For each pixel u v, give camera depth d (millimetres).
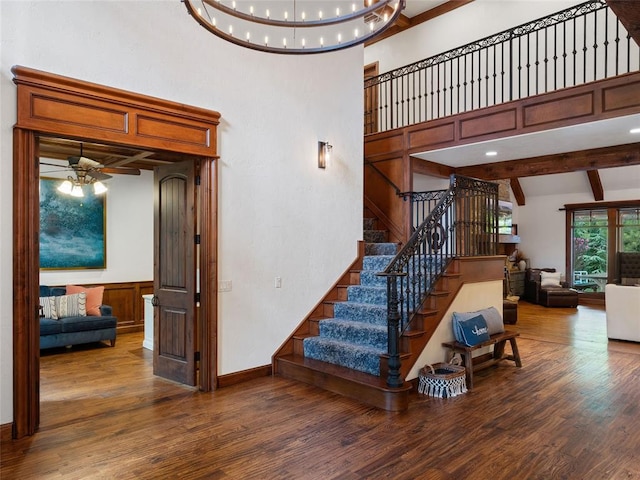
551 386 4086
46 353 5551
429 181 8133
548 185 11188
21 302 2941
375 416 3334
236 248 4168
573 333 6777
